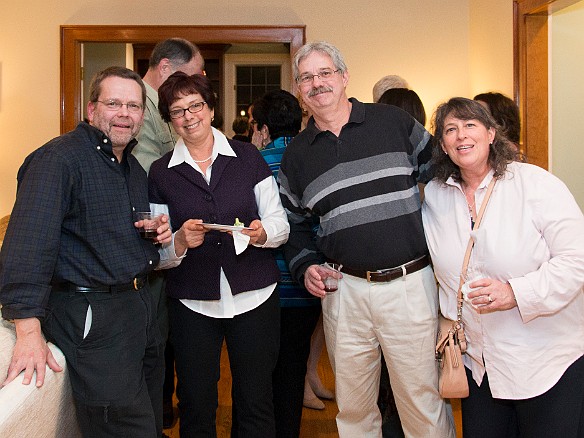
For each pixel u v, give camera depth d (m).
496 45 4.31
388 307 2.00
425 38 4.91
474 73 4.80
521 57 3.92
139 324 1.81
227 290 2.04
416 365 2.02
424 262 2.04
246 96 8.21
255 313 2.07
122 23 4.88
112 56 6.31
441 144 1.85
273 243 2.07
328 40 4.89
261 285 2.06
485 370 1.81
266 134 2.52
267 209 2.14
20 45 4.90
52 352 1.68
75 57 4.89
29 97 4.92
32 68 4.91
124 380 1.72
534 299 1.62
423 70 4.92
